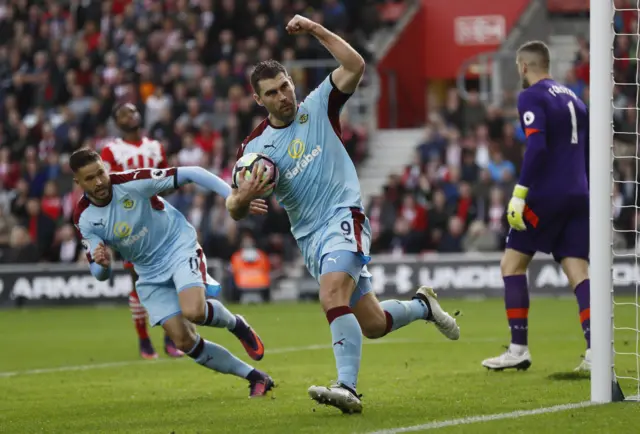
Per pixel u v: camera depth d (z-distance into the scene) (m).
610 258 10.96
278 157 10.92
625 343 15.90
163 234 12.95
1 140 38.38
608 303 10.98
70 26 42.28
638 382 12.50
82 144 36.41
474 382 13.29
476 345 18.58
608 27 10.99
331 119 10.96
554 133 13.59
